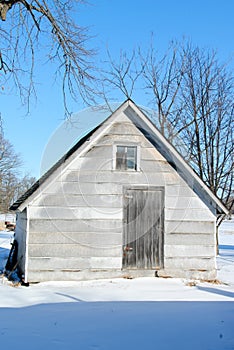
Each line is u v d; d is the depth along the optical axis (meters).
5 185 44.28
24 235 10.57
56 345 5.08
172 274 10.72
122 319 6.46
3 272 11.46
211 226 11.10
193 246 10.94
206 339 5.46
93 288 9.15
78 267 10.19
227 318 6.66
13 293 8.48
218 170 20.59
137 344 5.20
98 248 10.38
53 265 10.02
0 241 22.64
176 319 6.53
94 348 4.98
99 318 6.48
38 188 10.11
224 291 9.28
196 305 7.63
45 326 5.95
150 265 10.66
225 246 24.95
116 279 10.30
